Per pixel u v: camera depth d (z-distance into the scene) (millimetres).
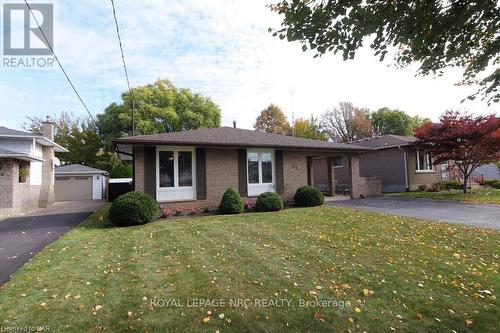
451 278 4602
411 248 6254
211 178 13133
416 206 13039
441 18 3430
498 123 15031
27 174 15281
